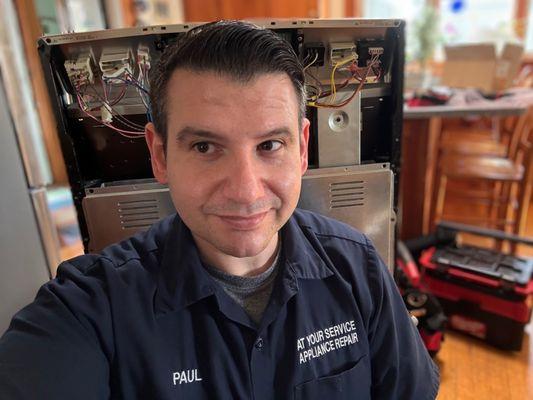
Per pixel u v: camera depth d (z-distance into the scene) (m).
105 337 0.67
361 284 0.84
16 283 1.32
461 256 1.88
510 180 2.26
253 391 0.72
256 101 0.60
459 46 2.74
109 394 0.68
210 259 0.76
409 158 2.27
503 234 1.93
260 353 0.73
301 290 0.79
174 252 0.75
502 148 2.66
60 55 0.96
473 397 1.56
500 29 4.14
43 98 3.44
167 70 0.63
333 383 0.78
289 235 0.82
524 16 4.19
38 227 1.39
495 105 2.07
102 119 1.00
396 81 1.07
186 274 0.72
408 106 2.17
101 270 0.74
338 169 1.11
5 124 1.25
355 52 1.02
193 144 0.63
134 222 1.08
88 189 1.07
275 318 0.75
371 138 1.17
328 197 1.12
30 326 0.63
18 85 1.33
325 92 1.05
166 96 0.64
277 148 0.65
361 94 1.08
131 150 1.09
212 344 0.71
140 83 0.98
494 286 1.71
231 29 0.62
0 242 1.26
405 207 2.35
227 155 0.62
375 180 1.13
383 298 0.85
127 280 0.72
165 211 1.08
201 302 0.73
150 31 0.93
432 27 3.12
